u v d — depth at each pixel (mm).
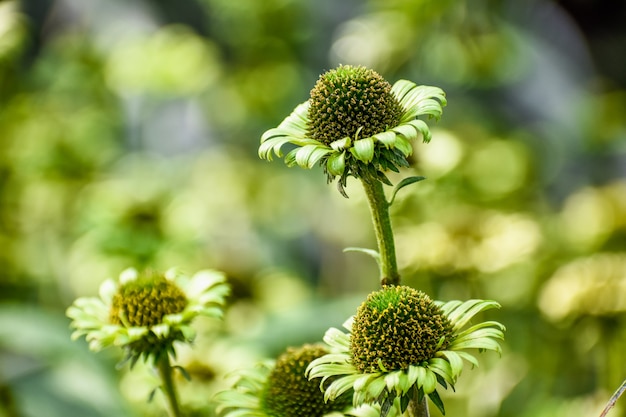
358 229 1559
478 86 1576
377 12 1491
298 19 1738
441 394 1036
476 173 1235
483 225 1156
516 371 1044
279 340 1194
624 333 995
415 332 680
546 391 1022
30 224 1541
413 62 1426
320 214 1774
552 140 1655
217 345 1009
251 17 1731
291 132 708
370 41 1439
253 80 1738
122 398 1121
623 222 1141
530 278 1090
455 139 1291
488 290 1104
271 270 1627
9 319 1213
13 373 1162
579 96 1691
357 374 680
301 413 733
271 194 1784
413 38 1388
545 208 1469
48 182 1555
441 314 691
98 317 787
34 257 1502
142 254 1277
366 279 1553
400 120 701
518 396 1026
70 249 1501
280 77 1738
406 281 1115
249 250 1745
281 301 1461
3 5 1527
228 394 749
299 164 684
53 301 1486
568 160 1645
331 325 1229
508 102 1669
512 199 1299
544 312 1028
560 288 1031
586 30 1646
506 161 1349
